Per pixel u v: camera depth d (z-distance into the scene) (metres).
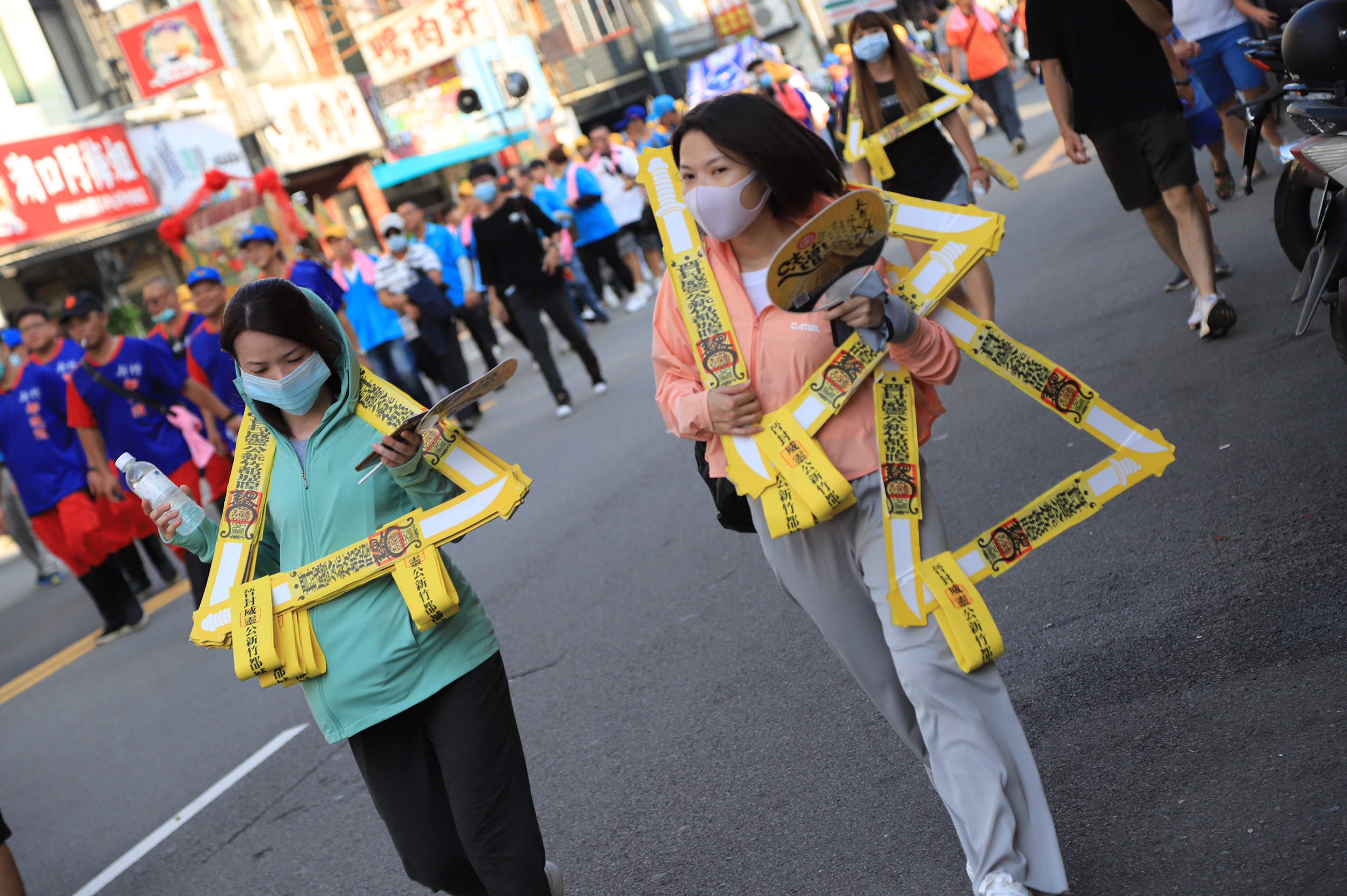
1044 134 17.67
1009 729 2.76
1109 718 3.53
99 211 18.34
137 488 3.11
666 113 18.67
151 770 6.22
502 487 2.92
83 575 9.49
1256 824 2.84
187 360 8.78
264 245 9.52
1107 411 2.84
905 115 6.89
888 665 2.98
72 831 5.73
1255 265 7.58
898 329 2.72
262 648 2.89
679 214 2.94
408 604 2.86
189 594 10.38
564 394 11.60
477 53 27.28
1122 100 6.29
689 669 5.04
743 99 2.78
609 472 9.00
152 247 20.31
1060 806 3.21
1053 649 4.06
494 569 7.59
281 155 22.38
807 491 2.77
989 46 16.34
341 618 2.93
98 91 19.48
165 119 19.81
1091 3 6.23
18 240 17.23
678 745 4.40
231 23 22.22
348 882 4.29
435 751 3.01
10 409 9.48
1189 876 2.75
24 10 18.58
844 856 3.36
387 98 26.53
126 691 7.94
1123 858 2.90
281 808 5.16
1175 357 6.43
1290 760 3.02
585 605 6.32
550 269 11.50
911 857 3.23
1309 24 4.62
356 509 2.96
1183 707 3.44
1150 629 3.95
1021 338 7.80
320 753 5.67
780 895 3.29
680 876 3.56
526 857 2.96
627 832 3.93
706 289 2.88
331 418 3.00
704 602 5.75
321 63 24.98
